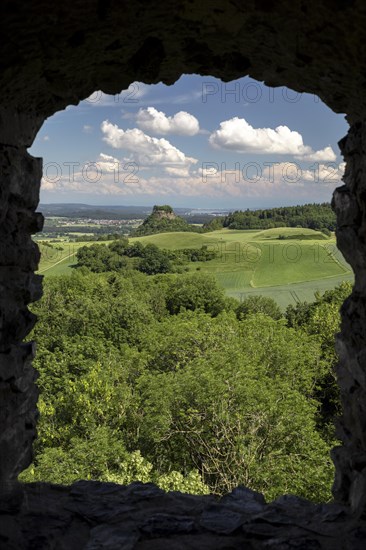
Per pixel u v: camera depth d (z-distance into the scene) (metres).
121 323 31.31
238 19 3.14
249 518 3.71
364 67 3.05
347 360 4.02
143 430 16.69
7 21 2.61
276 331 23.91
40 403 18.11
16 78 3.16
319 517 3.68
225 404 15.39
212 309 48.81
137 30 3.23
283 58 3.53
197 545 3.38
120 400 18.41
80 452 14.37
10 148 3.52
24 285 3.84
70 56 3.26
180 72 4.07
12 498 3.58
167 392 15.98
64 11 2.73
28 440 4.04
